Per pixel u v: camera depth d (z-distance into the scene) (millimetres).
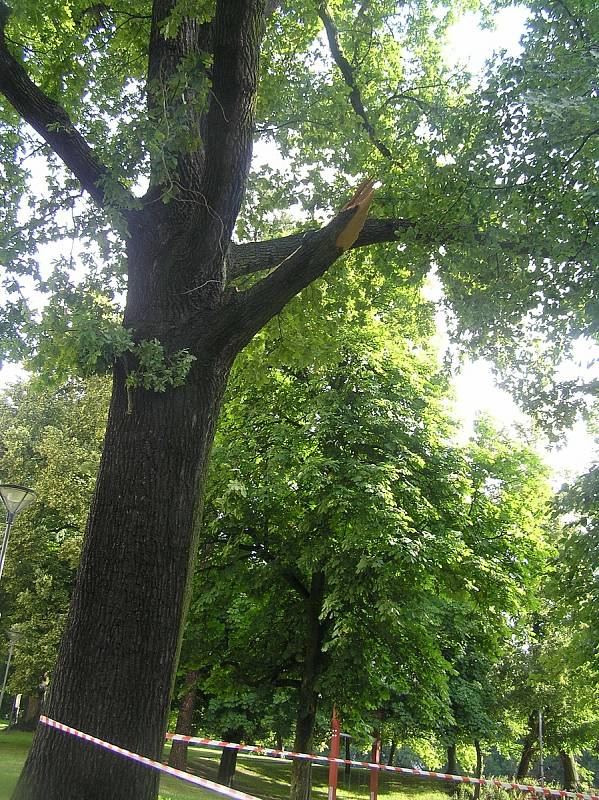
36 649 19984
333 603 12227
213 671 15312
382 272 8625
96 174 5785
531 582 14477
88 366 5070
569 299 7527
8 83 5707
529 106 6633
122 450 5012
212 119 5730
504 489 15703
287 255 6586
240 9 5637
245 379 9641
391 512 11625
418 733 20422
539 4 7676
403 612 12141
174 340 5328
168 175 5324
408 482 13094
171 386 5168
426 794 26141
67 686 4465
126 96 6645
